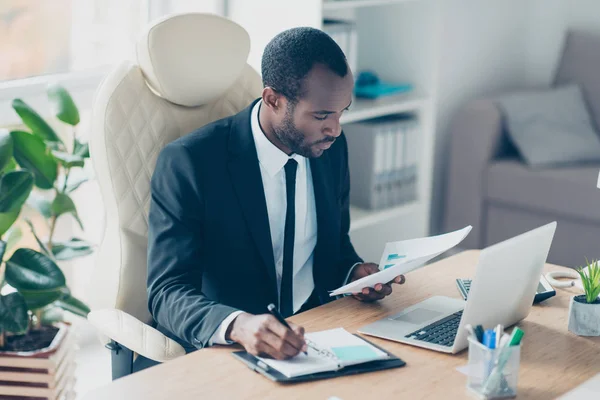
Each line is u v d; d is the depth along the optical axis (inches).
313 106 69.9
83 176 97.6
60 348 91.6
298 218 79.5
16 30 110.4
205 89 81.9
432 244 73.6
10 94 108.0
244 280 76.5
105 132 77.8
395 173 136.0
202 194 74.4
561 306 73.9
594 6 169.2
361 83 135.6
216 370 59.9
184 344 77.4
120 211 78.5
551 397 57.2
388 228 144.5
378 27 140.6
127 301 78.6
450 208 155.5
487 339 56.4
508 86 177.0
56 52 114.7
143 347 68.5
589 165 146.8
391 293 75.1
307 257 81.2
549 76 177.0
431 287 77.2
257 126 76.9
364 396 56.4
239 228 75.6
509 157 152.5
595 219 138.4
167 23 78.9
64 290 96.7
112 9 118.6
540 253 66.8
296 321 69.2
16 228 96.4
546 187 142.6
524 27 177.5
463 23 161.3
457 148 152.5
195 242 73.4
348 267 80.9
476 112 149.6
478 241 152.9
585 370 61.7
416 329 67.2
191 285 71.0
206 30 80.7
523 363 62.4
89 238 122.6
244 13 121.4
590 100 155.3
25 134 91.4
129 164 78.8
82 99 115.6
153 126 80.6
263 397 56.0
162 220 74.0
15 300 85.7
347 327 68.1
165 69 79.0
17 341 91.4
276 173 77.6
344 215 85.5
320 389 57.2
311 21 115.9
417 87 138.3
